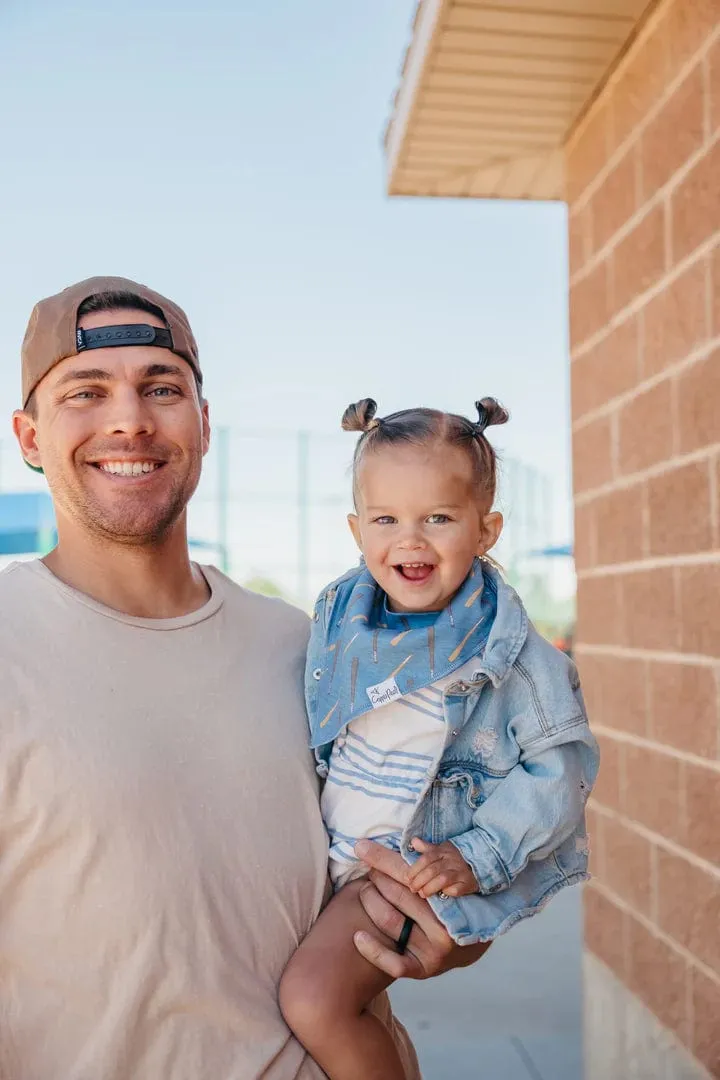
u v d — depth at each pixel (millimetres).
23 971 1516
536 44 3162
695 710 2814
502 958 5250
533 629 1928
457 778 1836
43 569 1714
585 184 3604
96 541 1761
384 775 1854
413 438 1955
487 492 2014
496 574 2043
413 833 1790
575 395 3705
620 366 3312
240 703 1765
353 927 1733
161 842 1569
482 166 4012
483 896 1770
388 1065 1678
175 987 1538
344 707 1855
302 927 1734
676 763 2928
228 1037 1582
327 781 1896
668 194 2955
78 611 1673
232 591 1944
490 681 1871
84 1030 1506
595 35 3109
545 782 1801
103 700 1612
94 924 1521
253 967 1644
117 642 1676
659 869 3031
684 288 2869
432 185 4195
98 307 1774
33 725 1544
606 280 3424
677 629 2920
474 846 1753
